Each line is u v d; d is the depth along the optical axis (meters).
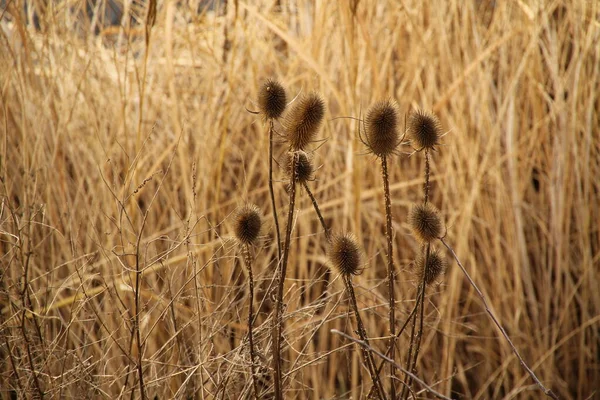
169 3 3.03
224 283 2.91
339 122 3.09
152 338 2.86
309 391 2.94
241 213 2.37
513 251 3.08
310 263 3.07
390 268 2.40
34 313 2.56
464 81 3.11
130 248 2.90
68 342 2.86
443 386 2.96
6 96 2.99
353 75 2.94
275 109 2.34
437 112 3.11
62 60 3.04
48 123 3.04
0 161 2.97
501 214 3.12
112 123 3.07
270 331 2.56
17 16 2.96
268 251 3.02
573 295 3.12
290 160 2.37
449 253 3.06
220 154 2.94
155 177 3.05
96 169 3.00
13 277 2.74
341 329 2.98
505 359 3.06
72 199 3.03
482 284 3.07
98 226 2.97
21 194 2.96
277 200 3.07
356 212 2.91
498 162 3.09
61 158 2.99
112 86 3.12
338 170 3.08
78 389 2.70
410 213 2.38
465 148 3.07
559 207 3.10
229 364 2.58
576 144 3.10
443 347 3.03
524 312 3.07
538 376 3.06
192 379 2.78
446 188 3.07
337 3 3.05
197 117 3.08
